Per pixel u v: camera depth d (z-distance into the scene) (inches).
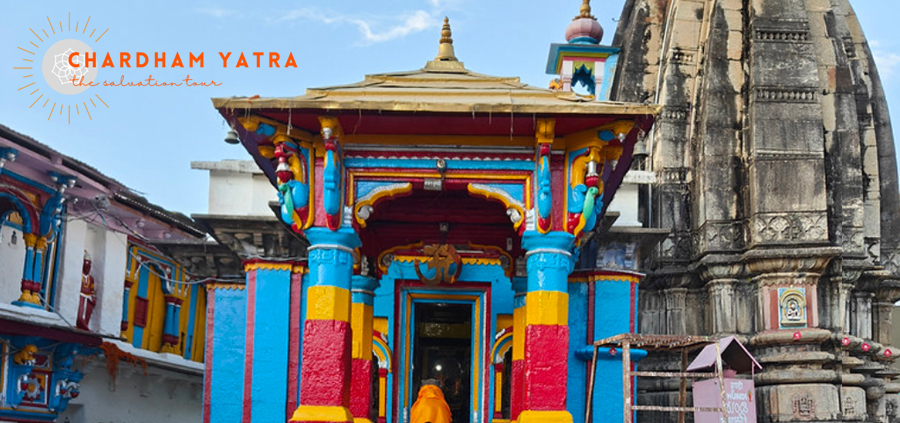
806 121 706.2
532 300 374.3
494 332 593.3
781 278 674.2
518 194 384.5
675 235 740.0
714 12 757.3
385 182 385.4
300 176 376.8
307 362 366.9
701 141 738.8
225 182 630.5
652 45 823.7
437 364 638.5
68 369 693.3
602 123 367.2
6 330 608.7
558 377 366.6
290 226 388.8
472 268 601.9
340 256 376.8
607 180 408.2
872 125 818.8
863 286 764.6
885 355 751.1
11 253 705.6
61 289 699.4
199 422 1007.0
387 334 590.9
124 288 847.7
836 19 863.1
